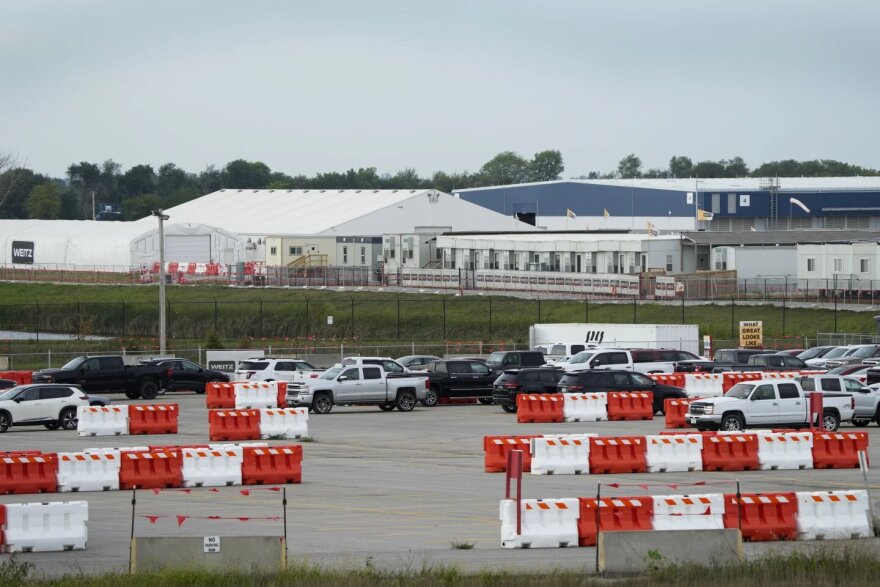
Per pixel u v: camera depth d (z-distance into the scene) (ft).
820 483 292.40
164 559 194.49
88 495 285.02
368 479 305.94
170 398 571.28
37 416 431.84
